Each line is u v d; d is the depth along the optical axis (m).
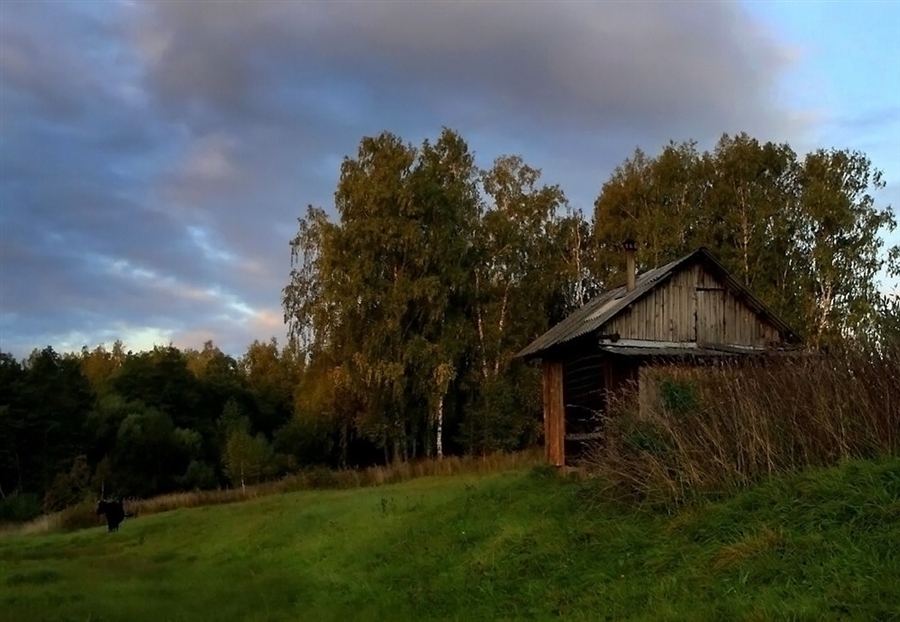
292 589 13.21
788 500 9.39
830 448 10.38
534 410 46.66
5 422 59.16
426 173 43.41
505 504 15.30
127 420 63.03
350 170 44.00
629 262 24.30
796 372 11.27
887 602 6.77
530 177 48.09
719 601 7.73
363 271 41.34
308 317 45.06
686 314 22.06
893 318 10.98
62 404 63.88
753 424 10.88
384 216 41.75
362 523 17.44
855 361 10.65
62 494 51.38
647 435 12.47
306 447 56.00
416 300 41.94
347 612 11.13
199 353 102.19
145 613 12.05
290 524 19.56
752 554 8.45
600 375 21.06
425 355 41.22
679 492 11.20
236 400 74.88
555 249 48.59
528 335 47.06
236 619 11.48
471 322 46.06
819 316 39.94
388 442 47.00
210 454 67.25
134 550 21.56
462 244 43.50
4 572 17.44
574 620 8.53
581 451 21.52
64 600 13.44
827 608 6.96
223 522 23.95
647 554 9.77
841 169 41.34
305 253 45.81
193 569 16.88
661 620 7.66
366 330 41.91
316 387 44.41
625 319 21.34
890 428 9.96
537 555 11.09
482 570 11.30
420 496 20.06
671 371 14.34
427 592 11.12
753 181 43.38
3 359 63.69
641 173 46.78
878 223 40.53
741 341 22.53
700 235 43.25
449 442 48.03
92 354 94.44
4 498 51.31
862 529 8.23
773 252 41.66
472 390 46.81
